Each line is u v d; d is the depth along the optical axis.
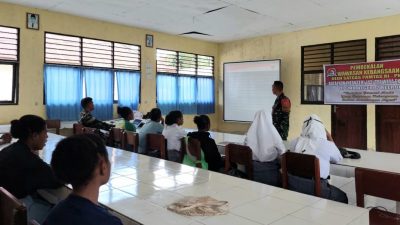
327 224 1.26
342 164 2.56
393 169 2.40
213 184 1.83
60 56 6.00
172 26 6.96
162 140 3.35
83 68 6.26
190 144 3.13
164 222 1.28
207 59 8.73
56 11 5.85
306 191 2.23
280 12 5.81
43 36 5.76
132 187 1.77
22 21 5.51
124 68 6.93
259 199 1.56
